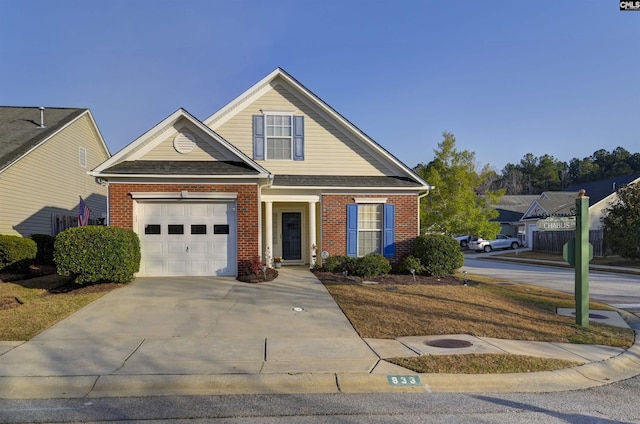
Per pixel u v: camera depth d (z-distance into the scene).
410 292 11.09
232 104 15.20
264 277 12.05
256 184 12.59
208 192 12.45
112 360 5.98
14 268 14.00
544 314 9.43
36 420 4.36
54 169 19.88
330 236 14.98
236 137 15.39
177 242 12.51
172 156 13.15
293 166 15.60
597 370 6.05
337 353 6.31
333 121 15.81
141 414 4.50
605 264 23.12
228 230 12.66
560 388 5.41
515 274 18.86
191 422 4.33
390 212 15.23
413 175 15.47
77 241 10.37
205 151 13.19
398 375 5.47
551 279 16.95
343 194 15.05
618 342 7.45
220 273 12.56
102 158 25.30
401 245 15.26
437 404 4.82
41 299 9.64
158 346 6.61
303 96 15.68
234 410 4.61
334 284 11.81
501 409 4.70
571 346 7.12
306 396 5.02
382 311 8.93
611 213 23.66
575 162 81.38
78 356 6.14
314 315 8.56
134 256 11.44
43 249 16.19
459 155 29.11
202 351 6.38
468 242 39.97
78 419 4.38
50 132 19.23
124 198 12.23
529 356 6.35
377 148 15.80
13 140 18.41
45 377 5.36
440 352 6.39
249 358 6.07
